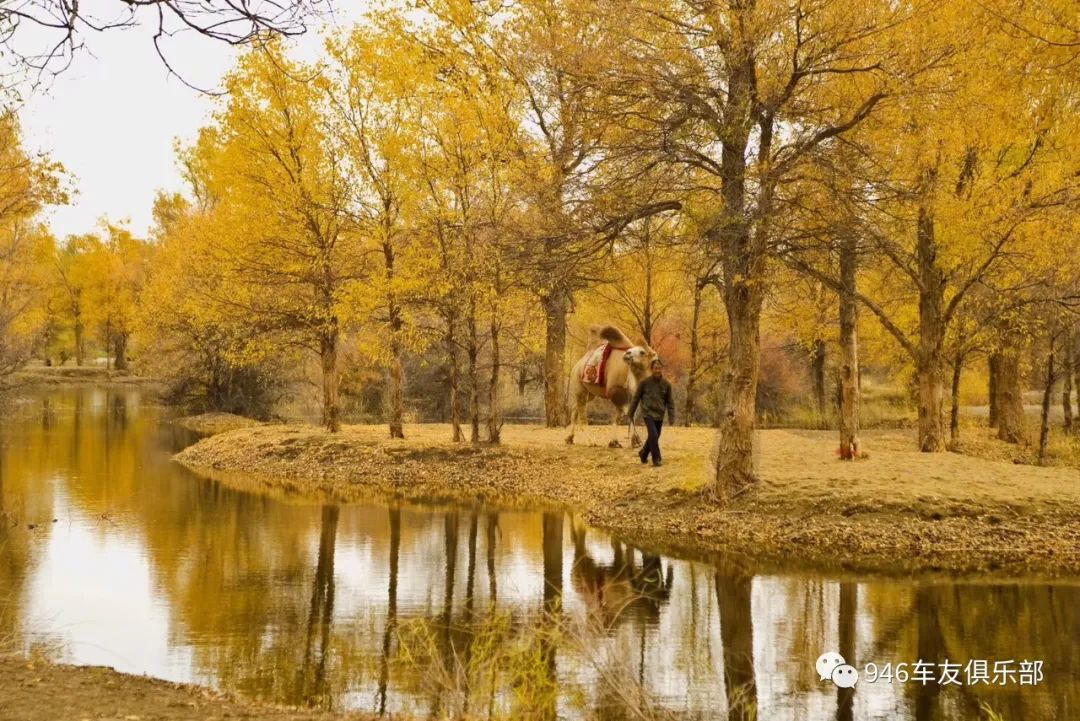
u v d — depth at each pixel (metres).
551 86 15.22
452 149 18.44
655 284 27.97
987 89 12.81
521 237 14.56
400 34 19.72
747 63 11.98
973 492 12.91
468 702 5.84
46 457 22.38
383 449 20.02
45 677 5.91
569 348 33.91
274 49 19.89
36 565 11.01
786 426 30.92
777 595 9.76
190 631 8.34
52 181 17.83
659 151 12.78
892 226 13.54
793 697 6.80
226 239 21.44
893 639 8.21
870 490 13.05
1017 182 16.12
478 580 10.46
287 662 7.45
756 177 12.30
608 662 6.30
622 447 18.48
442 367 33.47
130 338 59.22
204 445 23.73
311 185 20.59
